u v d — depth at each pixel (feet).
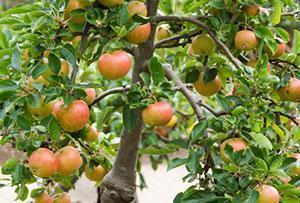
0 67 8.41
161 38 9.61
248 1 8.89
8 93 8.18
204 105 8.96
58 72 8.18
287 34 9.17
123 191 9.29
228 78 9.88
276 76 9.03
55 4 8.34
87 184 12.14
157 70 8.59
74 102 8.28
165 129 13.14
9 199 12.50
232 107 8.61
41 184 9.46
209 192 8.32
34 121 8.66
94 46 8.86
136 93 8.55
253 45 8.93
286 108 10.59
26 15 8.51
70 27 8.38
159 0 9.23
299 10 9.52
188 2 9.29
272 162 8.15
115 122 12.14
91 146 9.36
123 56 8.50
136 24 8.38
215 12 9.08
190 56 9.66
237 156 8.18
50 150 8.48
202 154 8.51
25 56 8.70
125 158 9.27
